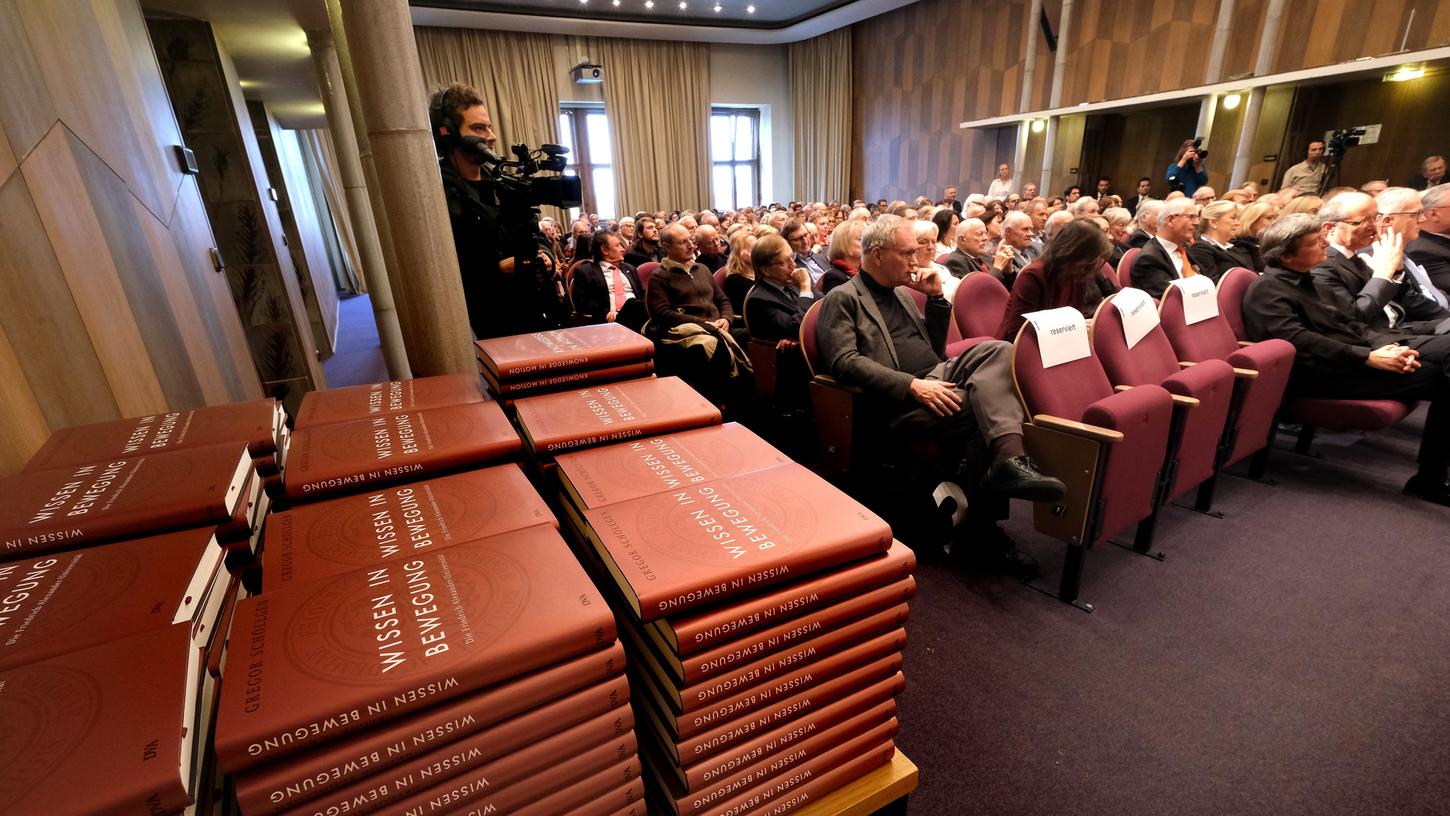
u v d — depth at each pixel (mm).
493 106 10438
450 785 422
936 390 1870
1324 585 1819
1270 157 6773
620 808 500
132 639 411
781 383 2818
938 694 1460
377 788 396
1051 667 1537
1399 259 2516
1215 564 1944
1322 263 2674
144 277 1493
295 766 373
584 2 9555
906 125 11203
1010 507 2391
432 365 1617
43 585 466
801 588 545
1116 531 1777
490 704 421
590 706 465
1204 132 7047
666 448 758
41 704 361
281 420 859
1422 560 1923
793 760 595
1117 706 1411
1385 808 1159
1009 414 1768
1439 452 2234
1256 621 1680
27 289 979
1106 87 8297
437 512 610
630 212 11766
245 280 3496
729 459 728
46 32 1264
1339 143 5602
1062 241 2248
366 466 678
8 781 319
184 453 656
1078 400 1810
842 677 600
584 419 816
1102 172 8703
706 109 12086
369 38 1371
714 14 10609
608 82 11117
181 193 2068
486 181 1772
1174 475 1912
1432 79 5730
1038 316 1782
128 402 1213
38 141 1123
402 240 1517
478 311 1758
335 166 10508
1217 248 3229
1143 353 2061
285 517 599
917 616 1747
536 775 454
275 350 3627
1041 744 1317
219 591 519
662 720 551
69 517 538
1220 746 1301
